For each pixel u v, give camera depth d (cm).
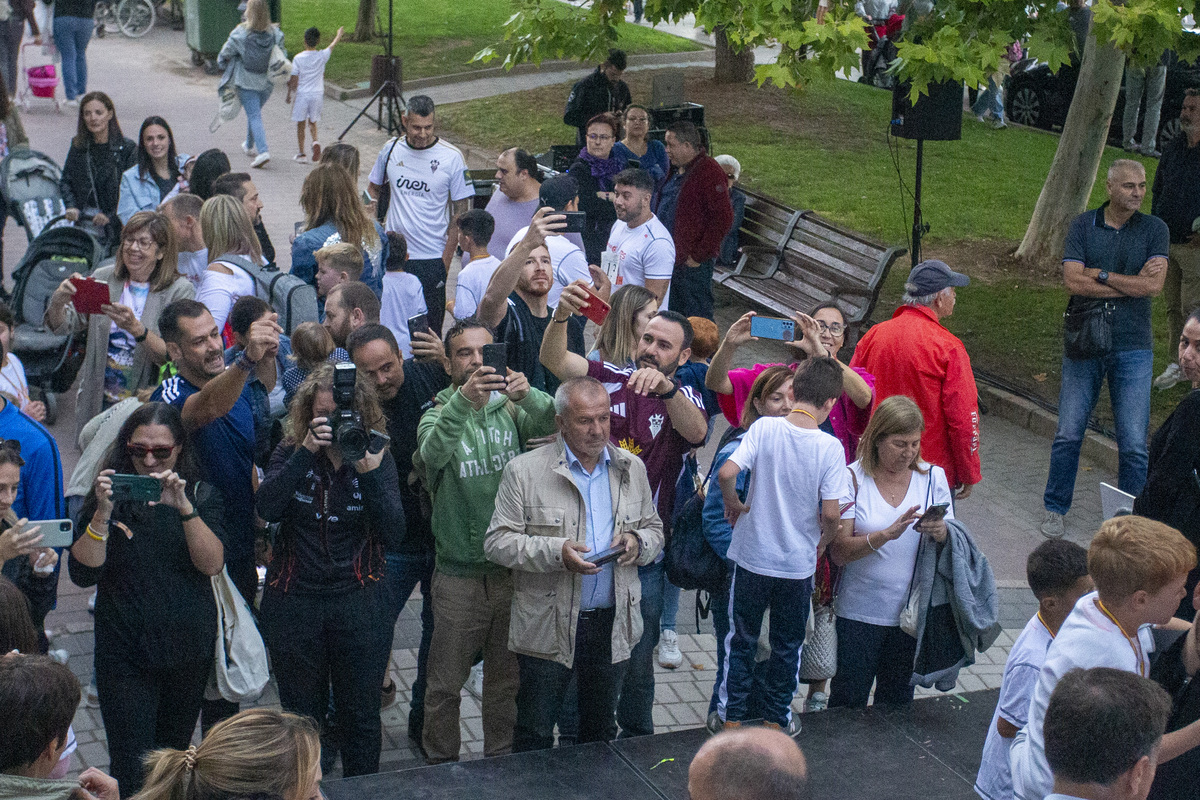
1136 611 441
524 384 596
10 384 703
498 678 616
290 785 353
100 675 537
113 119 1142
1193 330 636
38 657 384
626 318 695
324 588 548
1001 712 498
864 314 1241
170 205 870
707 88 2261
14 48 1878
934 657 630
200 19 2314
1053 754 378
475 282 877
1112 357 927
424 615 652
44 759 372
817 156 1928
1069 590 495
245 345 636
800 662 640
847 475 616
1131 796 370
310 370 664
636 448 652
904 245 1574
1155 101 1953
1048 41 1025
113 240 1106
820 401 589
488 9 3072
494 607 600
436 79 2373
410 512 641
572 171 1280
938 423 774
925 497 623
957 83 1178
